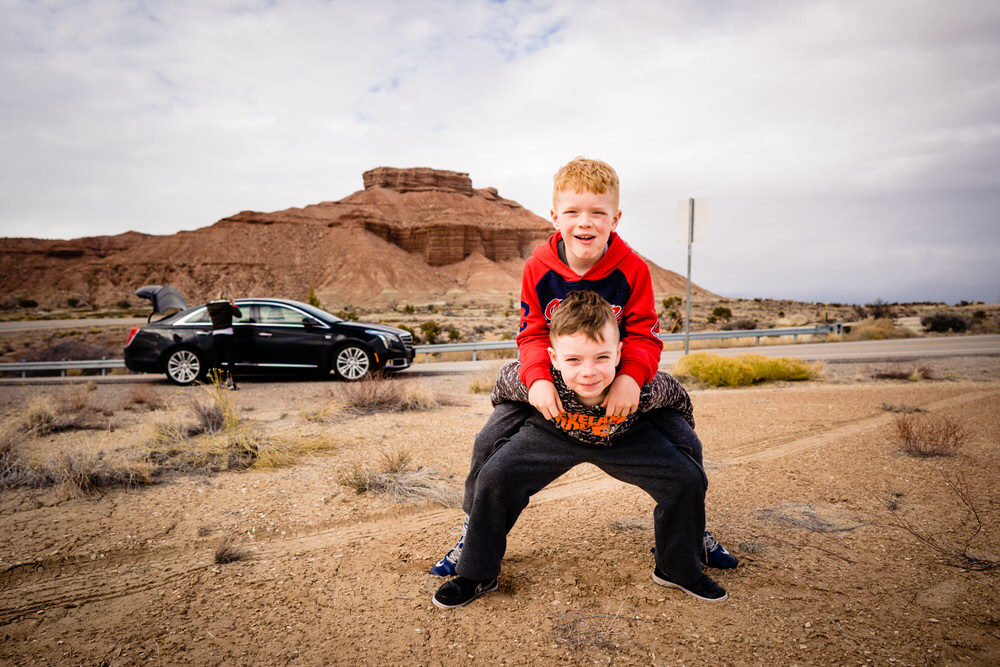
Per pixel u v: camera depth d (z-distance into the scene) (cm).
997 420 648
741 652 215
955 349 1747
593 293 202
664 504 242
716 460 502
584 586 273
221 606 260
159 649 226
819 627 232
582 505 391
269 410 773
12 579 291
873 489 412
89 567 303
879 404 770
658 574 270
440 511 388
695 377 1061
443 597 254
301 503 398
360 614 251
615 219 227
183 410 772
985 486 413
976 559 294
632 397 207
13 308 14925
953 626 232
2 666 216
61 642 233
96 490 424
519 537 336
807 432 606
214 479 455
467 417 714
